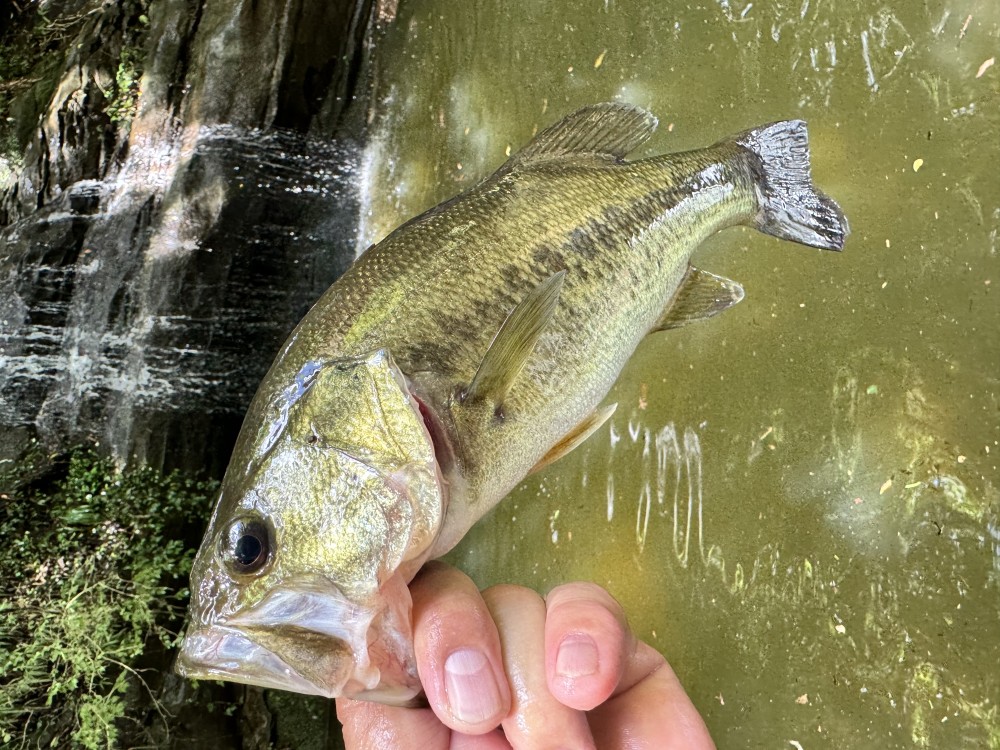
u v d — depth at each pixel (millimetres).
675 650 470
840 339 379
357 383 202
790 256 405
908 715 346
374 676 186
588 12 533
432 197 672
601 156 259
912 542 347
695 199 273
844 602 377
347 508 196
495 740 184
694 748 178
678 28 469
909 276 348
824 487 387
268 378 215
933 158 339
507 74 605
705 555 454
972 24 325
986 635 318
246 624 191
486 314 219
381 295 213
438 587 186
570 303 230
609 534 527
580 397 233
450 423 207
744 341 432
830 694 381
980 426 321
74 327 680
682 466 472
